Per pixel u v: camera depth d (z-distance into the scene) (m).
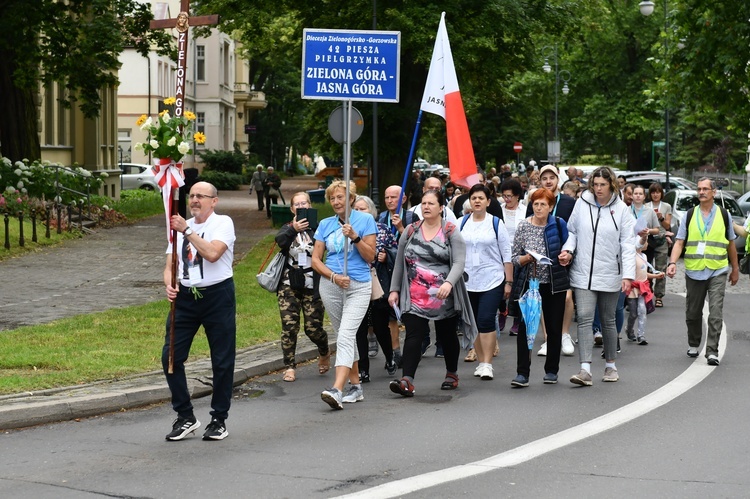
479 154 70.38
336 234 10.20
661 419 9.34
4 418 8.93
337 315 10.29
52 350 12.01
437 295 10.52
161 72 72.00
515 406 10.03
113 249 26.06
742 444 8.32
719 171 57.88
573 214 11.34
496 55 34.50
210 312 8.53
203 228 8.52
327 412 9.81
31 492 6.95
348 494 6.86
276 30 36.81
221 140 81.88
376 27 30.72
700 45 29.95
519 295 11.27
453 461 7.79
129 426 9.14
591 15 36.72
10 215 28.20
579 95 64.25
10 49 32.69
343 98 11.57
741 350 13.90
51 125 41.59
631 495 6.82
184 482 7.19
